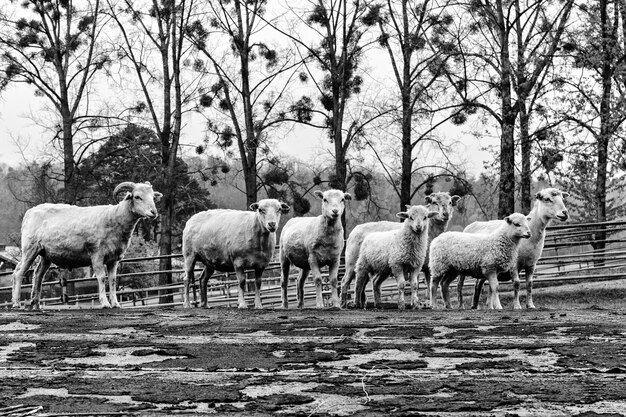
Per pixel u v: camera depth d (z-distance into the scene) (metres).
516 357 12.85
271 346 14.23
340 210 21.62
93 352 13.77
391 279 38.34
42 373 12.12
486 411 9.49
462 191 39.94
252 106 42.25
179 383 11.23
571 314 19.17
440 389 10.68
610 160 38.59
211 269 23.75
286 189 42.03
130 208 22.17
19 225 57.22
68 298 31.86
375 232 23.17
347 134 40.31
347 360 12.81
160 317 19.11
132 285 52.53
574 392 10.29
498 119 38.03
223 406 9.87
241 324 17.44
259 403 9.96
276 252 39.84
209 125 42.03
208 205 51.38
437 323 17.19
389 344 14.23
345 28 40.38
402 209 40.28
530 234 21.23
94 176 42.59
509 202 38.09
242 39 42.12
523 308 22.19
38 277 23.23
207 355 13.40
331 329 16.31
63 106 41.84
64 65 42.16
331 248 22.11
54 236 22.41
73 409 9.73
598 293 28.34
